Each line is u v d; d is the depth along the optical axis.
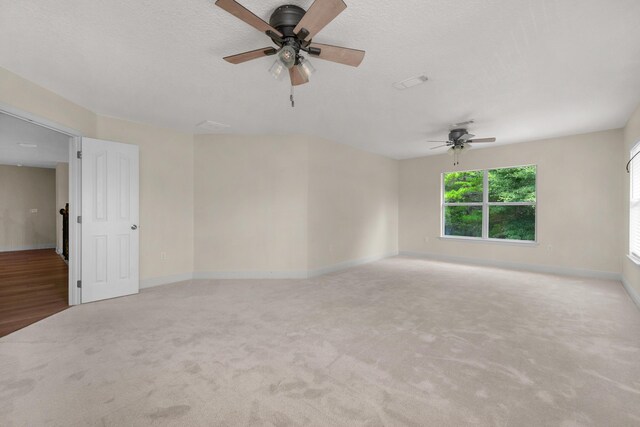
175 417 1.62
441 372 2.08
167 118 4.09
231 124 4.37
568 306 3.48
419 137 5.16
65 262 6.30
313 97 3.36
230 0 1.53
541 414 1.66
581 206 4.99
